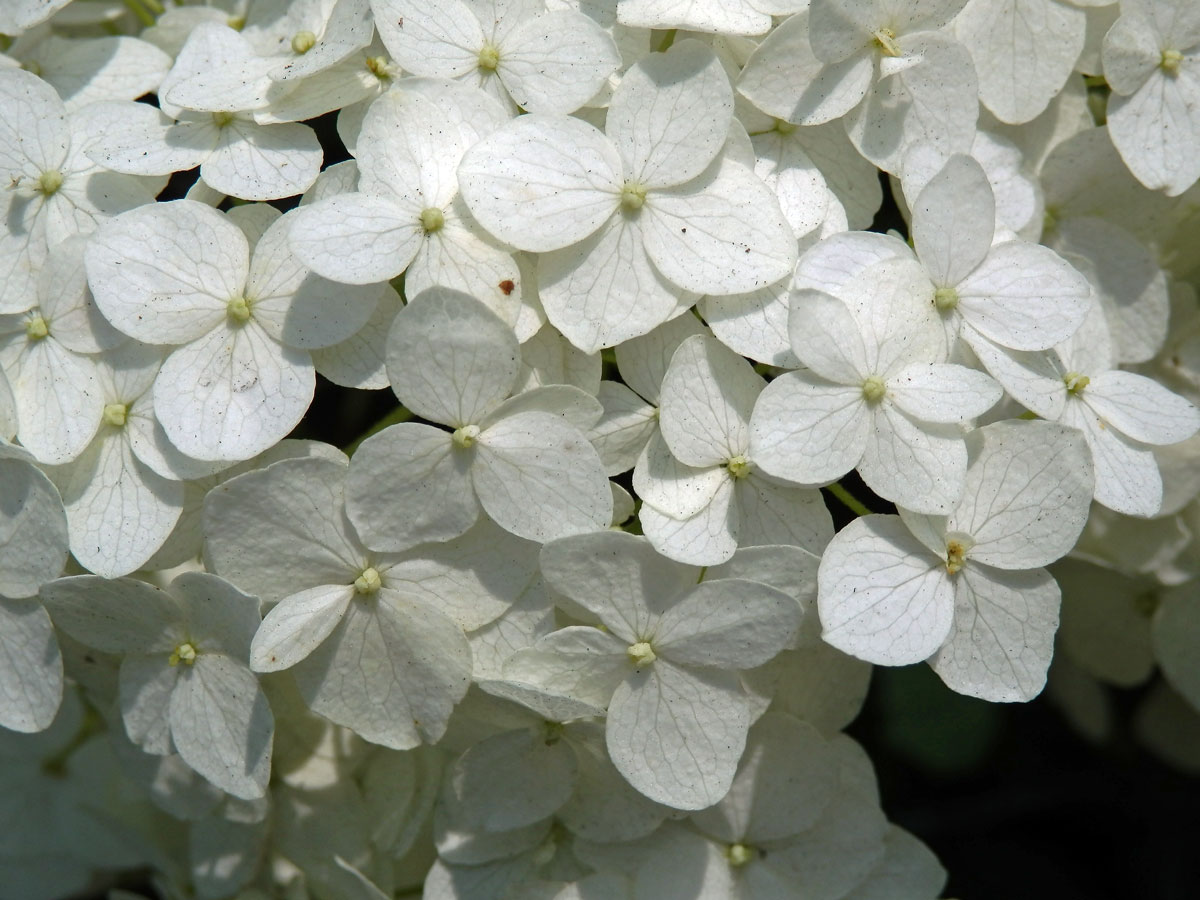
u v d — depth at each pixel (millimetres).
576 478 250
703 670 255
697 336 254
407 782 275
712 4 261
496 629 256
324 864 279
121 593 255
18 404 258
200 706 260
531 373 256
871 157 264
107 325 258
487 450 251
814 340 249
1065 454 252
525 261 257
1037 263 257
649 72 258
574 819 267
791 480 250
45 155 264
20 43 282
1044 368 260
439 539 254
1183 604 292
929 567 254
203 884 287
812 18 257
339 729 281
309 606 252
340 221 250
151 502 256
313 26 275
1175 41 271
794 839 274
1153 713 314
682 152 257
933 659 255
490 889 268
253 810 277
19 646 261
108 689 277
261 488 250
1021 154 272
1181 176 271
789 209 262
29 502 254
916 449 251
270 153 261
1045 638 254
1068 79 276
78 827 312
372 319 257
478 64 262
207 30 270
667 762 256
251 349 255
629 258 256
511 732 261
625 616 253
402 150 255
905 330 253
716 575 254
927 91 264
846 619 250
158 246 255
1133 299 279
